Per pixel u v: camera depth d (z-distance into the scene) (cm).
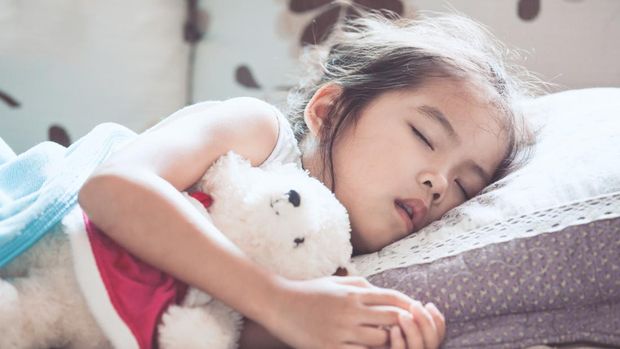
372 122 96
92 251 74
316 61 130
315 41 139
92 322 75
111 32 140
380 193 93
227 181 80
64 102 139
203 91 145
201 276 71
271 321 70
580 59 132
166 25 142
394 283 79
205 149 83
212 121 86
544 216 80
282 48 141
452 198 98
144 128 142
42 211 77
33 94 138
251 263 72
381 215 94
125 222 73
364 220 94
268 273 72
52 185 81
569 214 79
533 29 133
